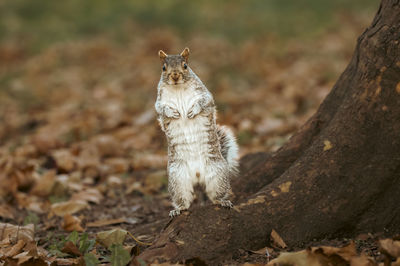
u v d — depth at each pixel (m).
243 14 32.41
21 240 6.76
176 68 6.90
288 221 6.52
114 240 6.92
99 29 32.06
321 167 6.62
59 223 8.94
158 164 12.27
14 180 10.61
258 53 24.50
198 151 7.01
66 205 9.39
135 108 17.52
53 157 12.49
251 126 13.95
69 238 6.98
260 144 12.90
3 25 32.91
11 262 5.86
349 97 6.71
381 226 6.46
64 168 11.95
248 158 9.52
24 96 21.11
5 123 17.30
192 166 7.05
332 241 6.47
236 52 25.14
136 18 32.94
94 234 8.08
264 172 7.98
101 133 15.47
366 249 6.21
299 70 20.20
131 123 15.94
